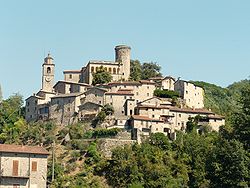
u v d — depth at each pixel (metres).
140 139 175.62
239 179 89.94
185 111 191.88
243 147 94.38
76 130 180.38
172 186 142.25
